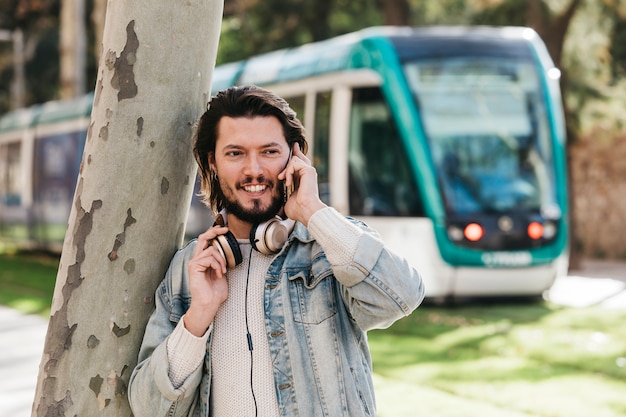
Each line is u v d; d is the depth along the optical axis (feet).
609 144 67.51
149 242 8.96
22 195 76.43
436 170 37.37
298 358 8.17
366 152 38.73
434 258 37.24
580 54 57.26
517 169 38.60
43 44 111.55
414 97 37.63
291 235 8.56
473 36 39.45
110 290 8.91
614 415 20.08
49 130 71.56
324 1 74.95
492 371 25.13
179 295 8.73
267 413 8.23
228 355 8.37
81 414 8.99
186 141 9.04
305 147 8.84
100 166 8.88
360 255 7.98
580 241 70.33
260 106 8.41
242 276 8.51
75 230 8.98
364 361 8.55
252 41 76.59
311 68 41.96
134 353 9.04
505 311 36.96
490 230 37.63
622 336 30.09
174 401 8.19
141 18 8.80
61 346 8.99
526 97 39.27
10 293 47.24
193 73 9.04
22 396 23.73
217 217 8.71
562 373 24.71
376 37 38.83
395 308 8.00
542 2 53.62
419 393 22.54
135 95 8.83
